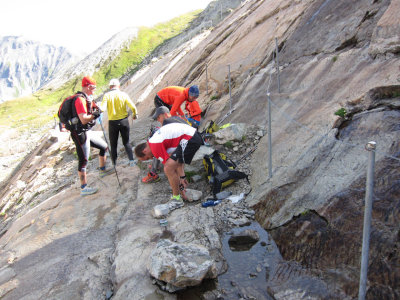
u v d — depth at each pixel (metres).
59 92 109.25
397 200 2.93
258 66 8.34
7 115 88.19
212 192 4.91
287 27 8.26
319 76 5.69
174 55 22.11
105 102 5.64
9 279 4.07
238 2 54.38
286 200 3.96
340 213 3.26
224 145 5.95
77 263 3.99
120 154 8.09
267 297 3.00
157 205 4.65
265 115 6.15
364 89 4.42
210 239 3.79
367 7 6.00
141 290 3.21
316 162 4.05
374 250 2.78
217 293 3.12
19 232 5.31
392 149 3.37
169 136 4.29
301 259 3.29
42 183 9.41
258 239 3.79
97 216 4.99
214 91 9.48
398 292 2.49
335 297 2.74
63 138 14.95
